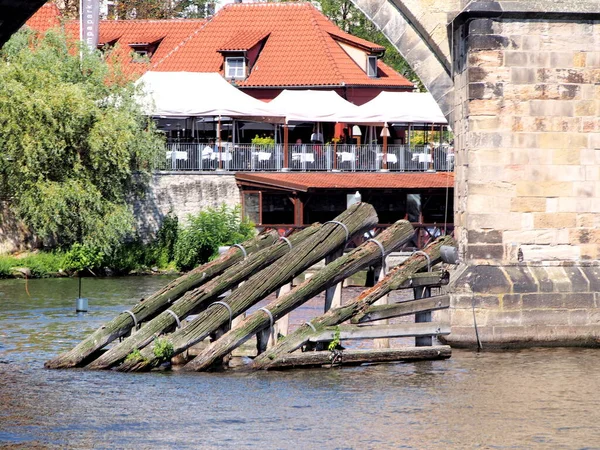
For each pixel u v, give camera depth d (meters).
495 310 53.22
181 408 39.97
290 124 125.50
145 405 40.38
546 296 53.41
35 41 106.69
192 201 106.62
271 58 140.50
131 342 46.69
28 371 46.75
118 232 99.00
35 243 99.62
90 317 65.62
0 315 66.44
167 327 46.88
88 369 46.91
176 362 47.91
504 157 53.91
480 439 36.38
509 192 54.00
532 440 36.38
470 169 53.88
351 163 113.94
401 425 38.00
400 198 110.44
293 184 102.88
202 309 47.78
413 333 48.66
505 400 41.84
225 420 38.31
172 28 151.62
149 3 185.75
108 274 98.81
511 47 53.75
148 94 109.69
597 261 54.38
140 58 118.94
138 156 100.56
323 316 47.47
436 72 57.75
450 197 108.88
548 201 54.09
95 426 37.47
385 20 57.97
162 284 88.62
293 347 46.78
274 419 38.53
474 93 53.69
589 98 54.16
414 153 115.75
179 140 119.62
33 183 91.88
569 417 39.34
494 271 53.50
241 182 106.88
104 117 96.38
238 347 49.69
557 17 53.78
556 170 54.12
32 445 35.19
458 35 55.47
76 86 95.00
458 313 53.22
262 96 137.62
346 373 46.28
